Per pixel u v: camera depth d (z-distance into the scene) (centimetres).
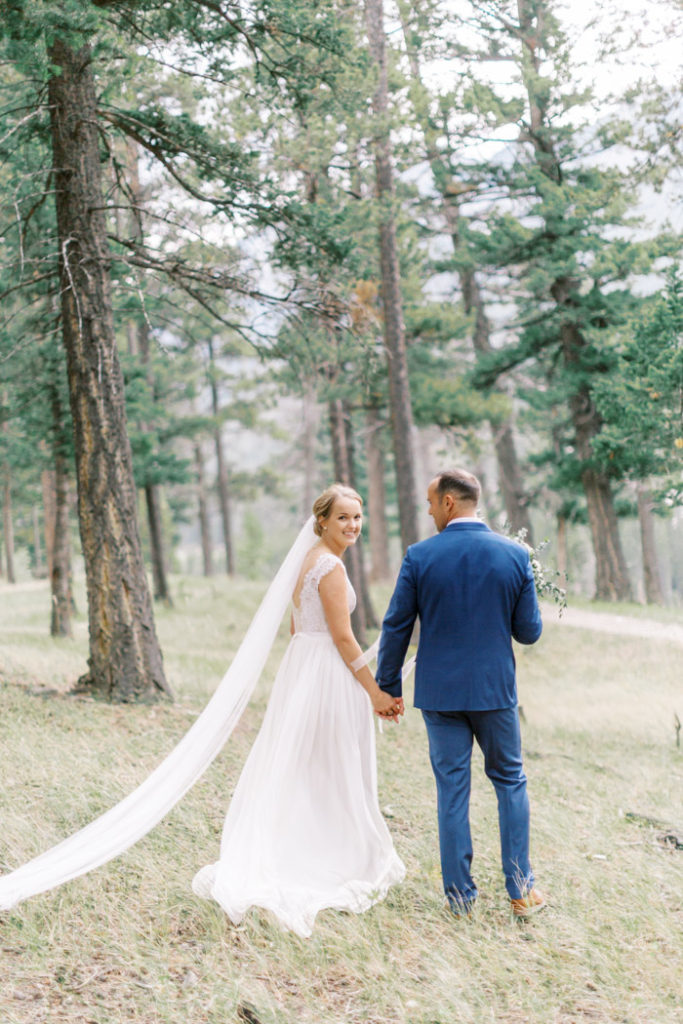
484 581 379
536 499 2569
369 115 1139
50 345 1304
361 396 1552
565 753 773
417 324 1767
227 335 2108
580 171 1841
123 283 858
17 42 606
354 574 1650
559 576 445
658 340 1024
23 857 393
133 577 770
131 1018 279
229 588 2514
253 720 745
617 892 405
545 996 301
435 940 346
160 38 784
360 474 3922
